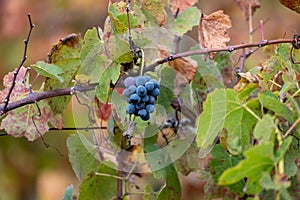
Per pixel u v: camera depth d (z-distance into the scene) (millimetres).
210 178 1536
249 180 1253
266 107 1361
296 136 1392
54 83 1537
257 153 1229
